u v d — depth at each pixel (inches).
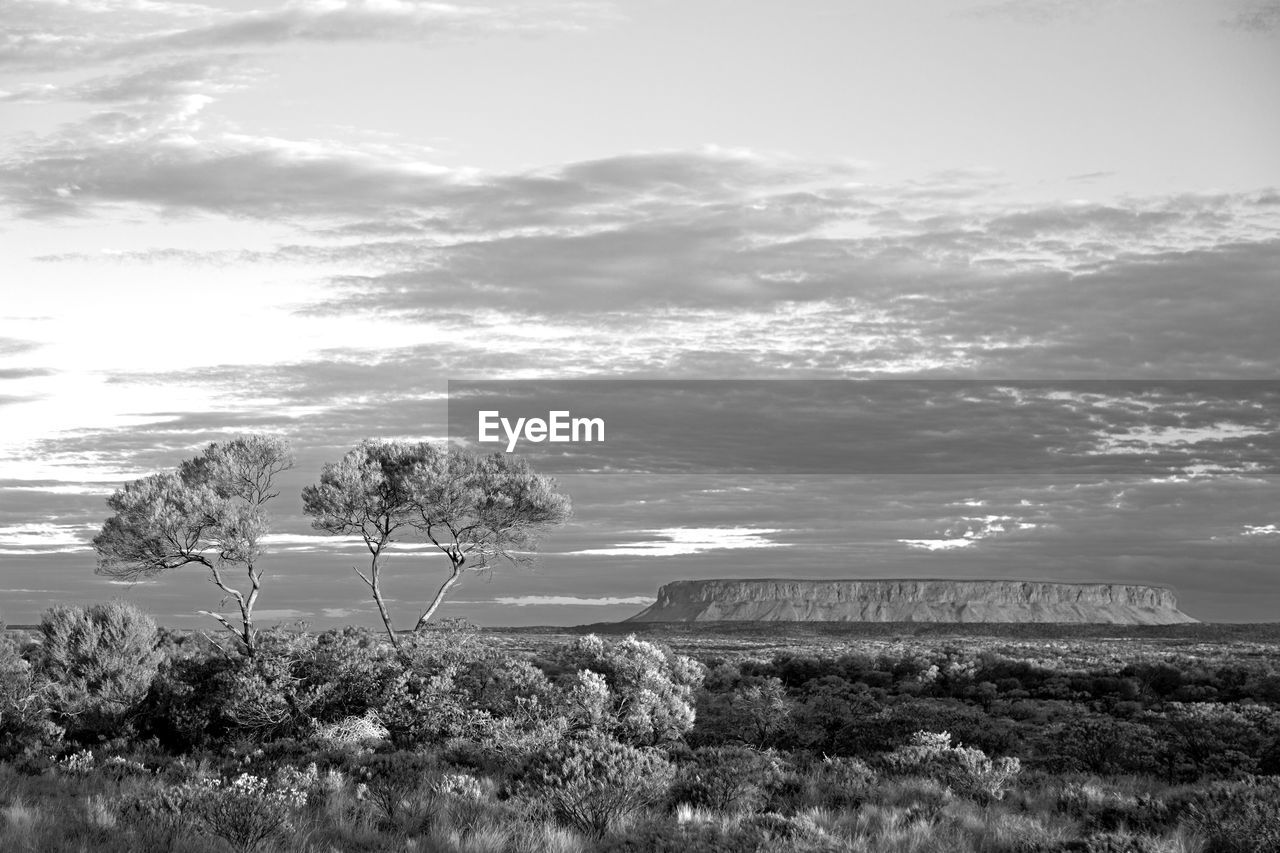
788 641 5807.1
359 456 1403.8
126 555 1320.1
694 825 527.5
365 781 726.5
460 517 1424.7
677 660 1332.4
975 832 538.3
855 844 489.7
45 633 1283.2
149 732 1155.9
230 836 485.4
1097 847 473.7
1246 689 1998.0
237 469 1380.4
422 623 1322.6
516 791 642.2
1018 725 1363.2
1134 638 5989.2
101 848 469.4
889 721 1218.0
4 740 1054.4
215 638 1312.7
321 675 1129.4
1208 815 521.7
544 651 1857.8
